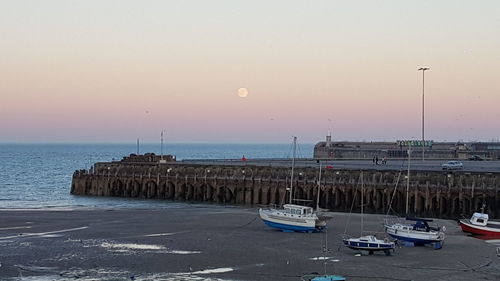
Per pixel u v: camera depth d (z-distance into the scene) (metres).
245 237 59.44
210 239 58.19
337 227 66.12
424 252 53.09
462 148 157.25
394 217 74.62
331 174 86.94
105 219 72.00
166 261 48.53
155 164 107.19
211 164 104.50
